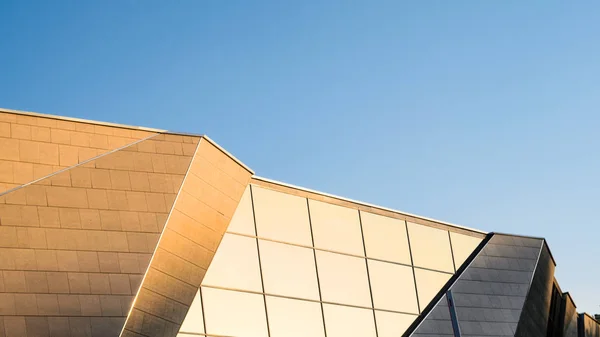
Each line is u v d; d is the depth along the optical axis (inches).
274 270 1312.7
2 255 1010.7
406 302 1491.1
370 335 1402.6
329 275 1391.5
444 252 1616.6
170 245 1155.9
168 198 1184.2
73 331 1004.6
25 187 1079.6
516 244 1752.0
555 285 1913.1
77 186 1119.0
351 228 1472.7
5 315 971.9
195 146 1261.1
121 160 1179.9
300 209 1405.0
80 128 1191.6
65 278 1034.7
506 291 1653.5
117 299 1056.8
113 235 1104.8
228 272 1243.8
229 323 1210.0
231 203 1289.4
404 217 1583.4
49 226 1063.0
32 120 1154.7
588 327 2246.6
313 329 1322.6
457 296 1568.7
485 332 1561.3
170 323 1119.6
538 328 1727.4
